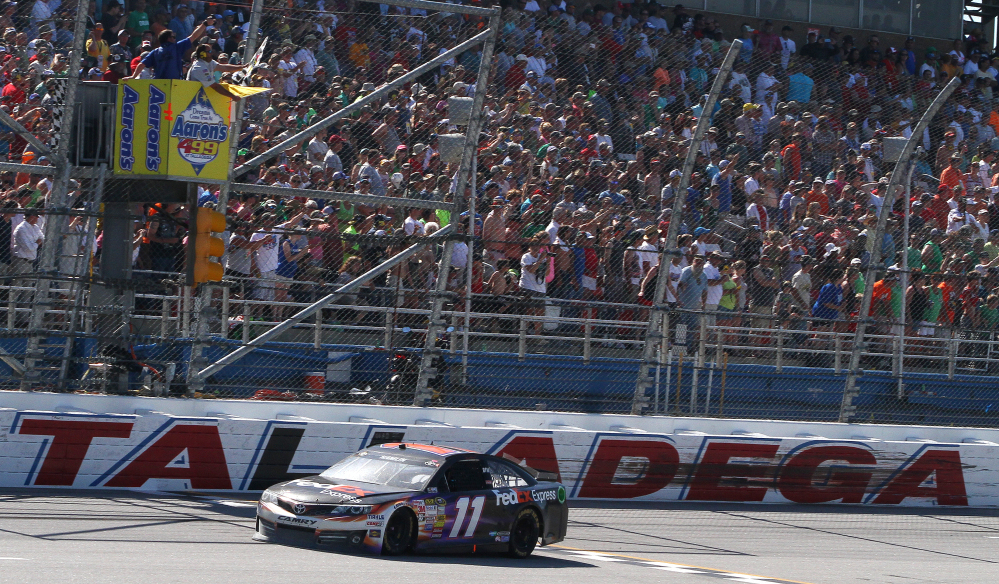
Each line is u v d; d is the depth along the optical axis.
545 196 36.75
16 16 32.78
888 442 36.97
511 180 37.47
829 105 44.12
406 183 34.91
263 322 32.53
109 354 30.52
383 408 32.47
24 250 31.84
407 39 36.06
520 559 24.50
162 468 29.36
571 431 33.34
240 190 29.03
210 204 33.00
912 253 41.69
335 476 24.38
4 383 30.38
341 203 34.38
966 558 29.38
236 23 41.62
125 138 27.95
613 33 40.06
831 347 39.66
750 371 37.28
